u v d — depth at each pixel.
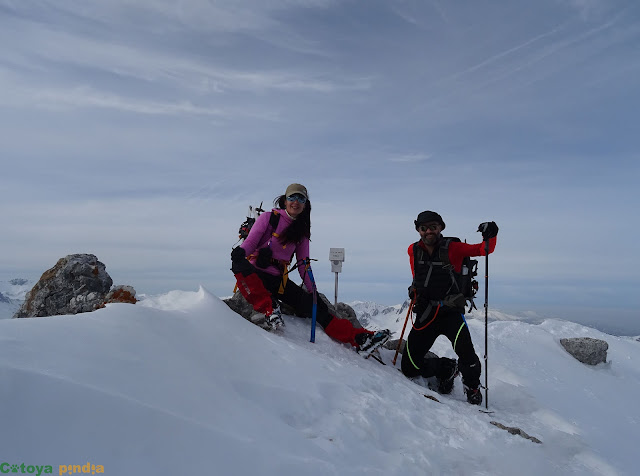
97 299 6.11
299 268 5.25
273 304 4.96
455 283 5.42
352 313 6.84
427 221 5.30
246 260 4.93
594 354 9.26
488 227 5.18
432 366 5.78
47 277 6.50
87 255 6.84
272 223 5.16
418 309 5.58
